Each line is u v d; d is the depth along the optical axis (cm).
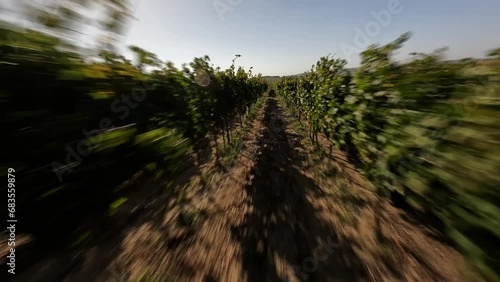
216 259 317
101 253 331
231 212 438
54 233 158
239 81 1254
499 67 167
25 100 134
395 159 294
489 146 155
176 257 323
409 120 271
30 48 136
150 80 288
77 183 160
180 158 311
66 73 147
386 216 389
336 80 565
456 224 185
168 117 328
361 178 561
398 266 287
